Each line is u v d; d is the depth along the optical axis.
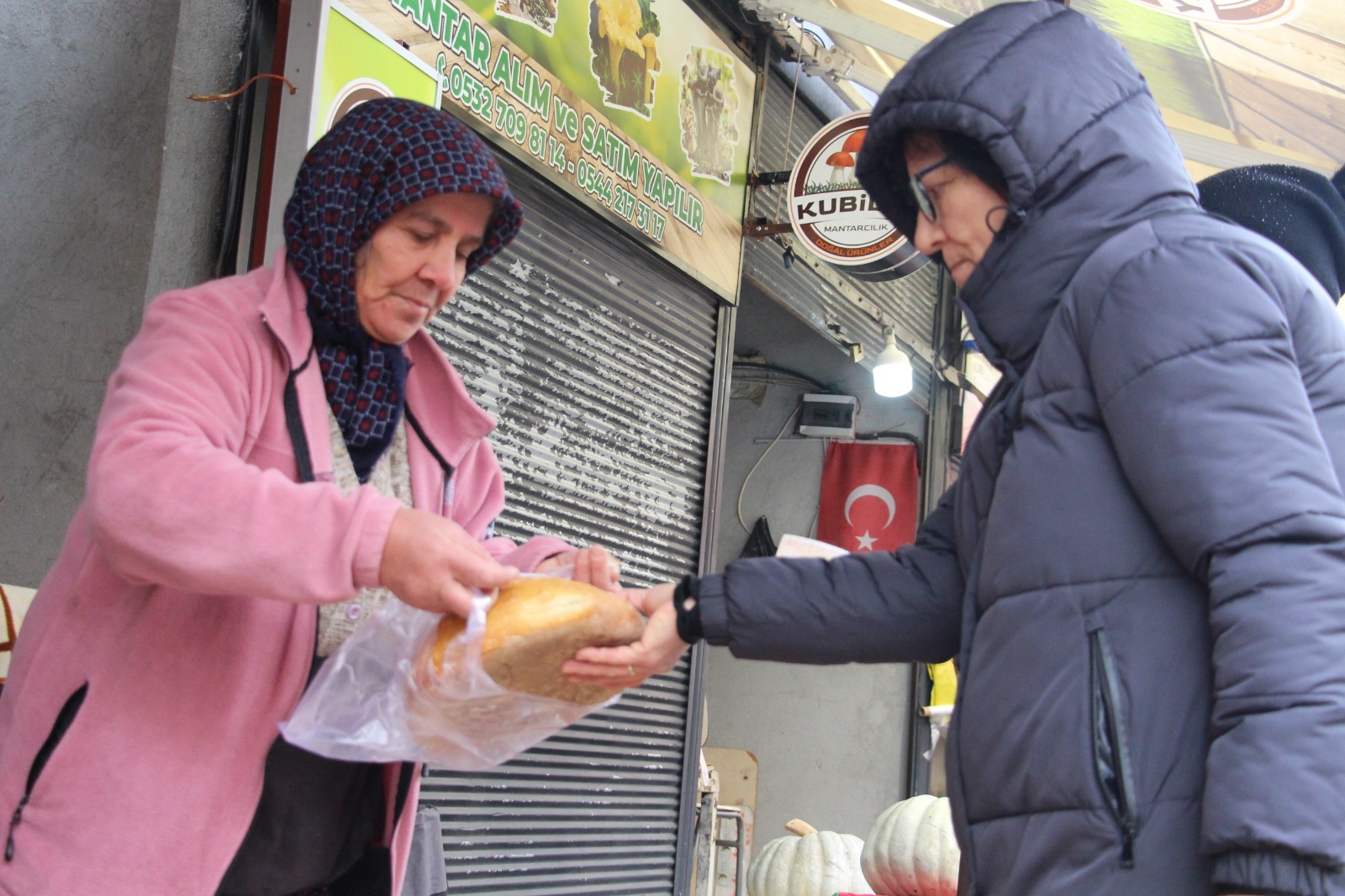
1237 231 1.56
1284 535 1.35
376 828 1.89
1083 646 1.48
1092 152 1.64
